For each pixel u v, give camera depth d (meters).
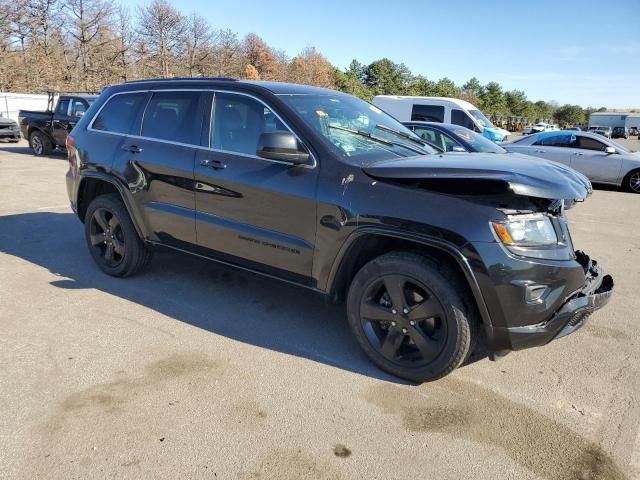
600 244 7.21
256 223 3.64
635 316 4.48
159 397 2.97
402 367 3.22
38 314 4.06
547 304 2.90
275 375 3.26
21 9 42.59
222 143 3.88
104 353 3.47
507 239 2.82
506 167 2.98
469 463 2.53
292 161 3.37
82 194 5.03
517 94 107.81
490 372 3.41
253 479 2.37
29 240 6.17
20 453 2.48
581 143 13.65
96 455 2.49
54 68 43.47
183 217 4.09
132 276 4.93
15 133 19.50
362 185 3.18
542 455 2.60
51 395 2.96
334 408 2.94
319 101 3.94
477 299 2.89
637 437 2.76
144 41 52.28
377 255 3.46
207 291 4.64
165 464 2.44
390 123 4.29
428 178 2.97
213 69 57.72
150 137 4.36
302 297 4.57
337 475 2.42
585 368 3.51
